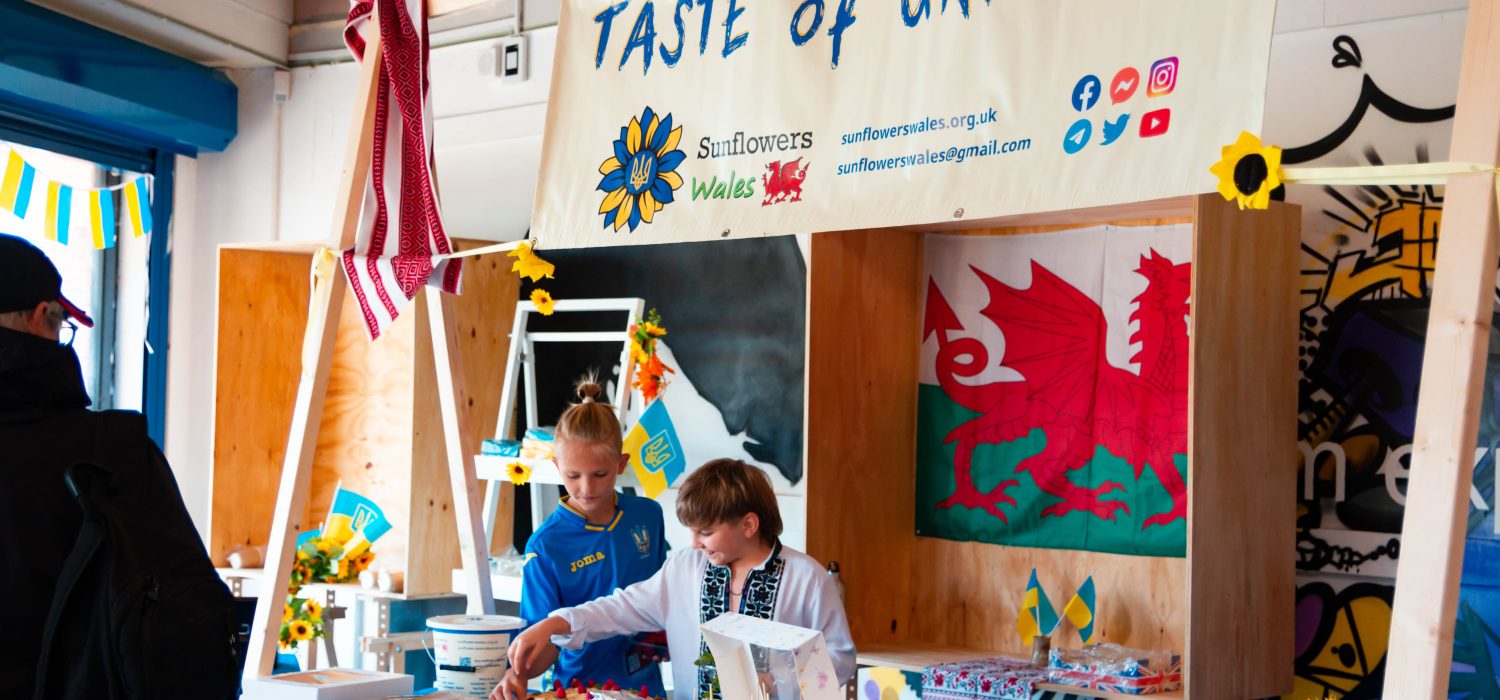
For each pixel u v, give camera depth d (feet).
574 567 10.04
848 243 11.93
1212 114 6.82
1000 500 12.13
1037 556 11.99
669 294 14.88
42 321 7.03
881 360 12.30
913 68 8.06
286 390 16.74
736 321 14.35
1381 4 10.48
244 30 17.03
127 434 7.02
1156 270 11.33
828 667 6.40
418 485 14.37
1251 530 10.21
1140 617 11.34
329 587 14.62
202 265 18.33
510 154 15.76
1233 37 6.82
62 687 6.39
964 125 7.79
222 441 16.10
